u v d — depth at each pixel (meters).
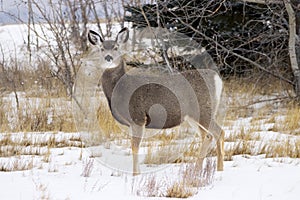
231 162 10.84
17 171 9.87
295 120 14.89
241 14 19.72
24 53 23.89
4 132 14.27
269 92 18.62
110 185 8.80
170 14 19.06
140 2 17.59
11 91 19.69
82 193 8.14
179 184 8.47
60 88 18.66
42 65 21.34
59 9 19.94
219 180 9.20
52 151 12.08
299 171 9.62
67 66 17.94
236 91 17.97
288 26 17.08
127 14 21.28
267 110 17.02
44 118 15.35
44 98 17.56
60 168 10.25
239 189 8.51
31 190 8.15
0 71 21.11
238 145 11.96
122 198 7.88
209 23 19.61
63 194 8.00
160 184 8.80
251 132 13.75
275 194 8.13
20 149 11.97
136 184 8.88
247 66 20.08
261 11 19.48
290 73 18.83
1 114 15.42
